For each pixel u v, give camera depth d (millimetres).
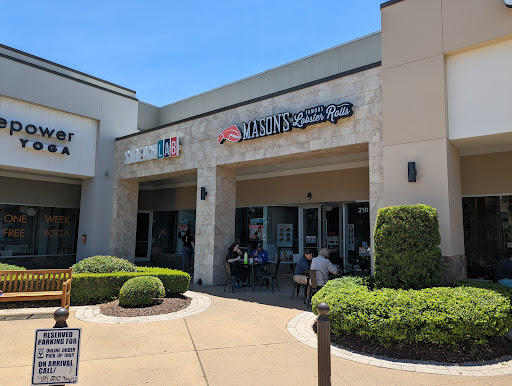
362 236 12219
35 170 13320
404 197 7746
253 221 15016
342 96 8984
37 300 8211
